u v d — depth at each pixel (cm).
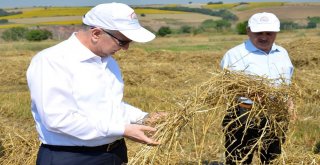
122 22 342
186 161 458
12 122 1013
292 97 483
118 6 347
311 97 991
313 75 1391
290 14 8675
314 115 935
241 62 543
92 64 351
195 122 447
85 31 350
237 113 495
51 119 336
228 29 6191
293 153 527
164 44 3756
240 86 470
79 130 342
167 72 1634
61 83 337
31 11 9925
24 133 779
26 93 1344
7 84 1694
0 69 1791
